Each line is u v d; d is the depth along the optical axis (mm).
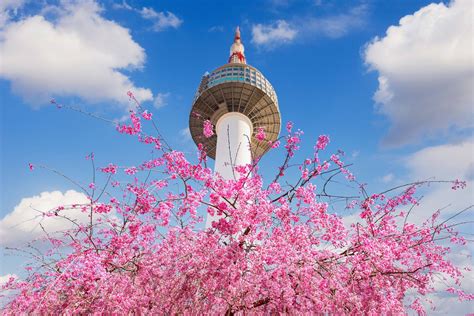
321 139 9742
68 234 8969
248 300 7633
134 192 9039
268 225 9383
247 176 9461
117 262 8773
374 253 8172
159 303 8055
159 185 9047
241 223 8508
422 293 9070
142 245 9320
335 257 8562
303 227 8844
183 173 9023
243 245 8570
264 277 7727
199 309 7754
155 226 9133
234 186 9188
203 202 8953
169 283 8219
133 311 7891
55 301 7668
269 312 7695
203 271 8062
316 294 7535
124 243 8961
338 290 7570
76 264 7508
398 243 9516
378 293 7836
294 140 9688
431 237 9492
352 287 7719
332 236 9266
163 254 8938
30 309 7684
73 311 7469
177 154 9109
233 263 8016
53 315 7602
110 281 7887
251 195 9242
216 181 9352
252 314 7734
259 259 8031
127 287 8023
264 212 8898
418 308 9781
